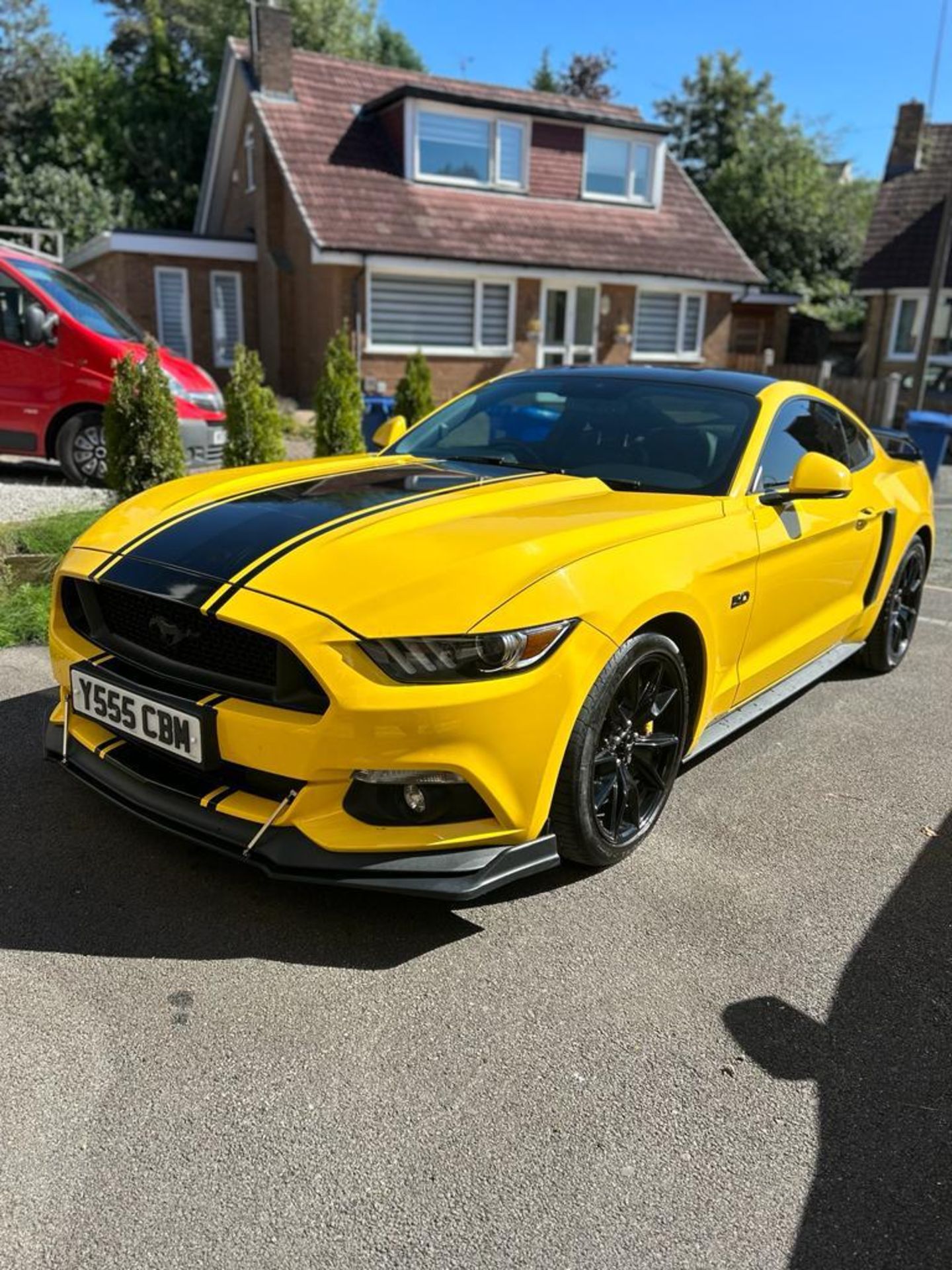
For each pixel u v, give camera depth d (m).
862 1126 2.15
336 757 2.43
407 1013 2.42
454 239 18.17
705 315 21.56
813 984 2.63
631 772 3.18
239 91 21.02
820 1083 2.27
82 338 8.38
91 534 3.10
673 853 3.28
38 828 3.15
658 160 21.25
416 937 2.73
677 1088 2.23
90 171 31.19
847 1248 1.84
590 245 19.78
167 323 19.97
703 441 3.79
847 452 4.71
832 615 4.45
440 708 2.43
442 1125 2.08
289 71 18.81
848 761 4.14
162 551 2.82
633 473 3.71
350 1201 1.88
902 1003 2.57
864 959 2.75
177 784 2.72
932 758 4.22
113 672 2.80
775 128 32.22
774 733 4.44
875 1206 1.94
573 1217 1.88
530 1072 2.25
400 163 18.92
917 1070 2.33
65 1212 1.82
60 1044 2.24
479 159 19.44
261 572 2.63
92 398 8.40
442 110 18.70
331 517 2.94
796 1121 2.15
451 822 2.59
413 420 10.66
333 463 3.79
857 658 5.34
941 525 10.10
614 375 4.32
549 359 19.92
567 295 19.81
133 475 6.43
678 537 3.14
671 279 20.31
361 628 2.43
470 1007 2.46
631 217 21.12
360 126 19.08
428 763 2.46
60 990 2.42
